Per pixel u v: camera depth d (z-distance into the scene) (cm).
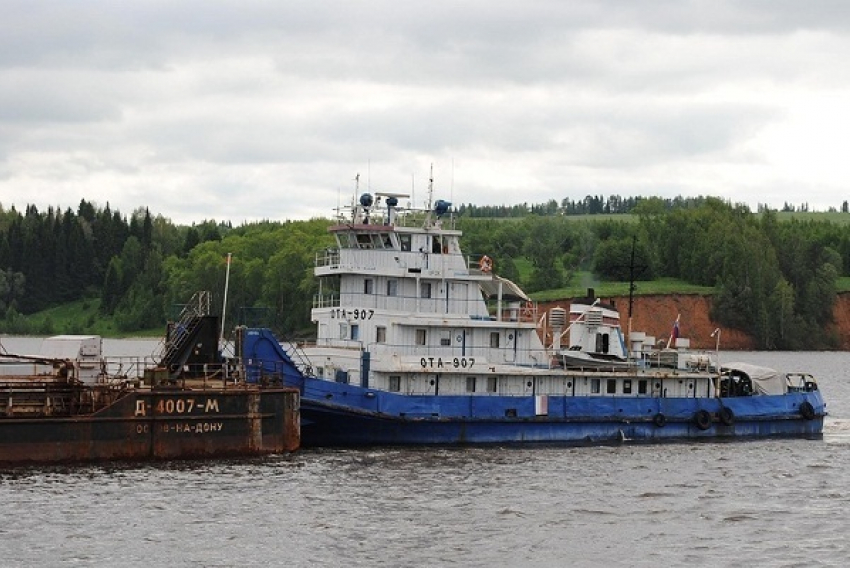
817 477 6412
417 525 4938
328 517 5009
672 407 7581
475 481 5894
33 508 4953
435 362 6944
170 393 5972
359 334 6975
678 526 5116
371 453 6562
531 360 7325
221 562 4316
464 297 7275
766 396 7944
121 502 5109
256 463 6072
